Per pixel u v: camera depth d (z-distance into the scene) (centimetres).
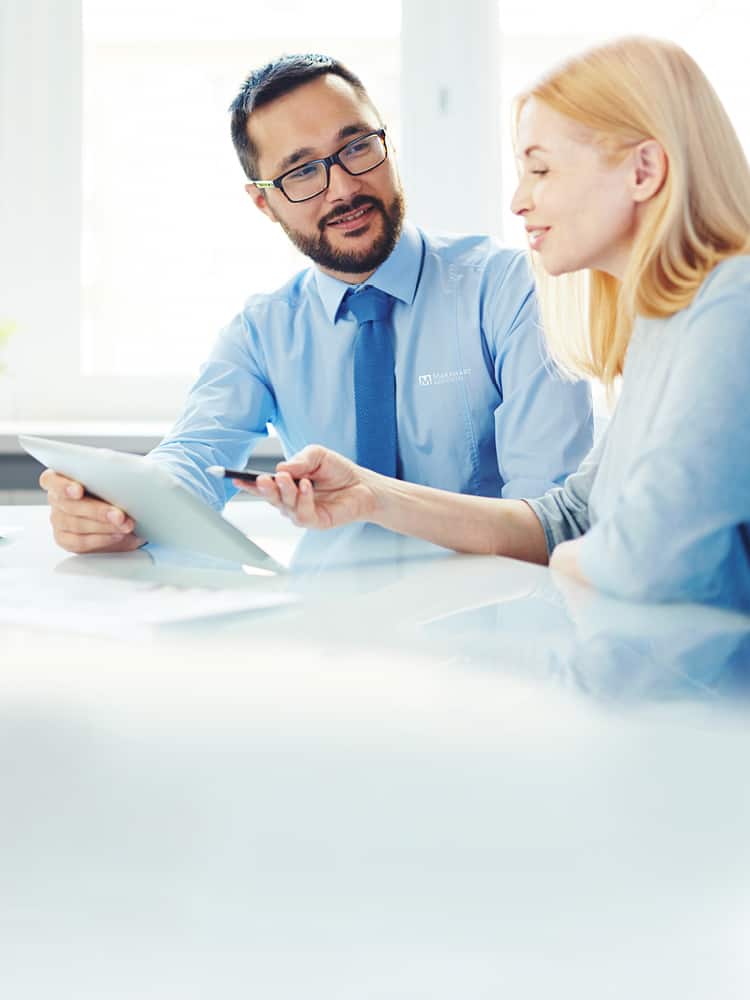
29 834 30
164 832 30
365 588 78
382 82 267
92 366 278
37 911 25
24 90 263
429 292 165
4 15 260
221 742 40
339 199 156
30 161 265
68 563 95
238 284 275
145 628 64
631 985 22
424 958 23
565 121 102
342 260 160
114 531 100
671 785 34
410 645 58
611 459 108
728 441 84
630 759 37
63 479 102
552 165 104
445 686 48
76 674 52
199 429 166
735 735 40
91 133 269
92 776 36
